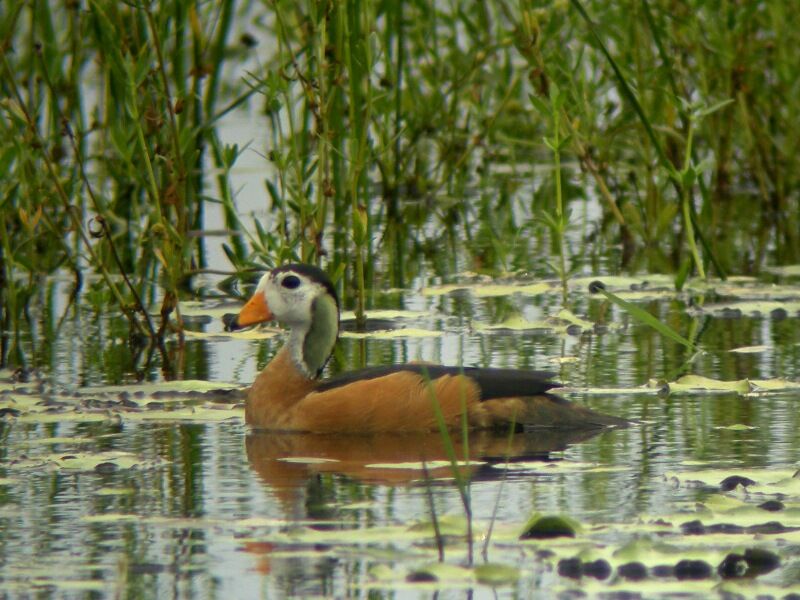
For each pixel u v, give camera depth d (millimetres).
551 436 11094
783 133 21703
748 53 20922
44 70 15258
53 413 11859
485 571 7902
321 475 10102
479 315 15641
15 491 9789
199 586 7965
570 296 16625
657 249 19203
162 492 9711
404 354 13805
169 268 14492
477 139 21766
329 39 16094
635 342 14281
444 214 21609
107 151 21656
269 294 11711
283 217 15344
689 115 16500
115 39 15703
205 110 18938
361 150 15312
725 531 8617
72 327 15344
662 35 19766
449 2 21438
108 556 8461
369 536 8625
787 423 11172
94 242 19562
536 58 17094
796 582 7805
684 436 10883
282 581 8016
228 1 18672
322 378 12688
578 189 23328
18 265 16141
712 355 13633
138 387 12688
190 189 18469
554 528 8648
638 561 8055
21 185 16609
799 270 17609
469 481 9336
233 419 11867
